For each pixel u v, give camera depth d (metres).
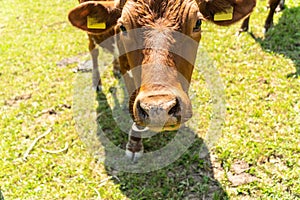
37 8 2.84
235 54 2.07
